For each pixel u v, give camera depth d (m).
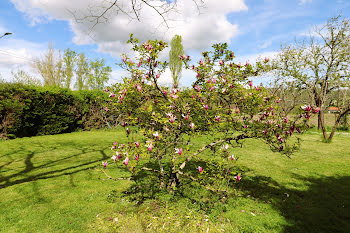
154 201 3.46
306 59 10.55
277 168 5.39
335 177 4.73
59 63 24.70
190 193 3.75
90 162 5.82
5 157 6.27
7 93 8.95
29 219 2.96
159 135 3.11
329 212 3.21
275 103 3.86
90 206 3.33
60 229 2.74
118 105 3.65
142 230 2.73
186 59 3.82
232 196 3.63
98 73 24.59
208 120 3.33
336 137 10.83
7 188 4.02
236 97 3.57
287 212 3.22
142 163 5.25
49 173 4.91
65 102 11.45
